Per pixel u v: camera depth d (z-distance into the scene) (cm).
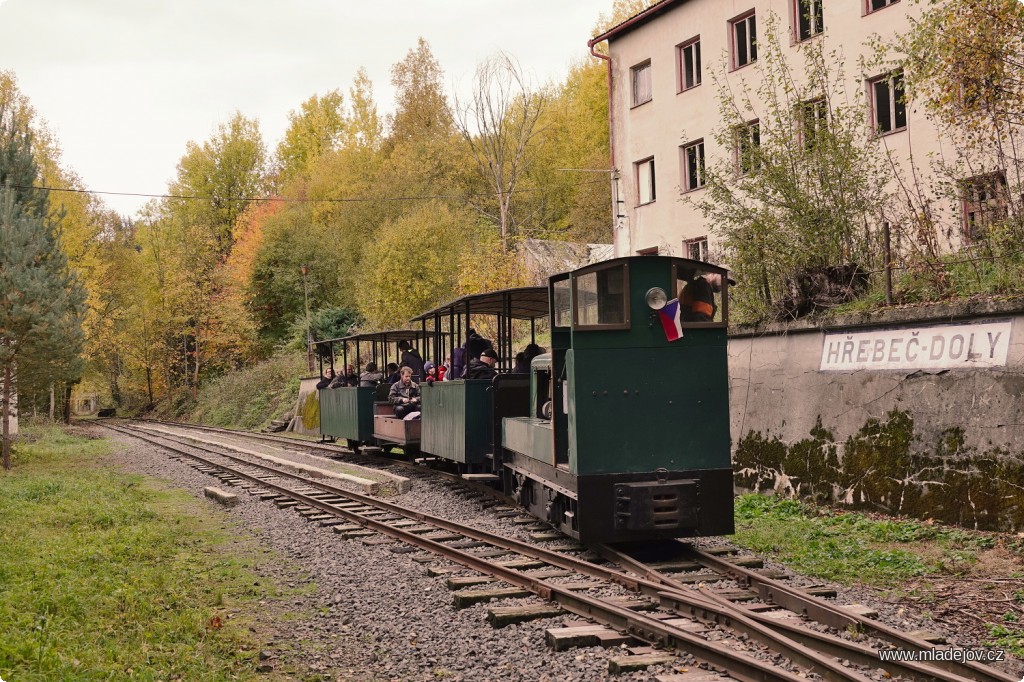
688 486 924
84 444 2986
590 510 912
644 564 880
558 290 1009
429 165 5522
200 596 828
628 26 2878
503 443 1323
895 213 1403
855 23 2172
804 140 1406
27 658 598
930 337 1114
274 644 682
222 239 6888
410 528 1151
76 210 4884
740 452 1418
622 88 2950
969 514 1010
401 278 4181
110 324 5281
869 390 1187
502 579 834
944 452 1063
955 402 1063
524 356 1463
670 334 937
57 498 1446
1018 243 1132
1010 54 1145
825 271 1325
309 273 5597
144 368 6309
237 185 7131
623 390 932
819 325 1282
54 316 2009
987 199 1230
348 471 1848
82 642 656
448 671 603
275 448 2683
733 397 1452
